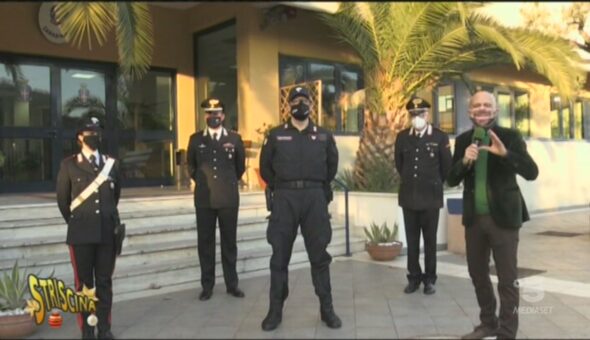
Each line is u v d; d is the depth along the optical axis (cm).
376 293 663
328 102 1165
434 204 660
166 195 908
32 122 1036
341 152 1162
